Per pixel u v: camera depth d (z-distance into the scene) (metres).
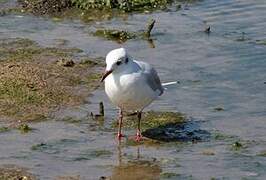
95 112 14.84
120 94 13.30
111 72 13.23
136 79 13.21
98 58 18.20
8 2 22.92
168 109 15.15
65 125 14.21
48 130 13.94
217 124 14.45
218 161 12.77
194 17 21.70
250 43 19.33
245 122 14.54
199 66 17.77
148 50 18.95
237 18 21.45
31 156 12.83
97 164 12.62
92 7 22.38
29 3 22.52
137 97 13.34
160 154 13.09
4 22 21.05
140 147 13.39
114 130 14.10
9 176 11.97
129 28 20.75
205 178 12.11
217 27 20.73
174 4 22.95
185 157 12.95
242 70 17.52
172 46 19.25
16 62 17.58
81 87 16.16
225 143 13.55
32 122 14.27
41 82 16.22
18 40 19.42
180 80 16.83
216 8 22.45
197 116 14.81
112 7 22.47
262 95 15.96
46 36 19.89
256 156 12.96
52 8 22.25
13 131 13.84
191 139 13.74
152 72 13.73
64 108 14.98
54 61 17.78
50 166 12.45
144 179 12.12
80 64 17.64
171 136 13.88
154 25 21.02
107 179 12.04
